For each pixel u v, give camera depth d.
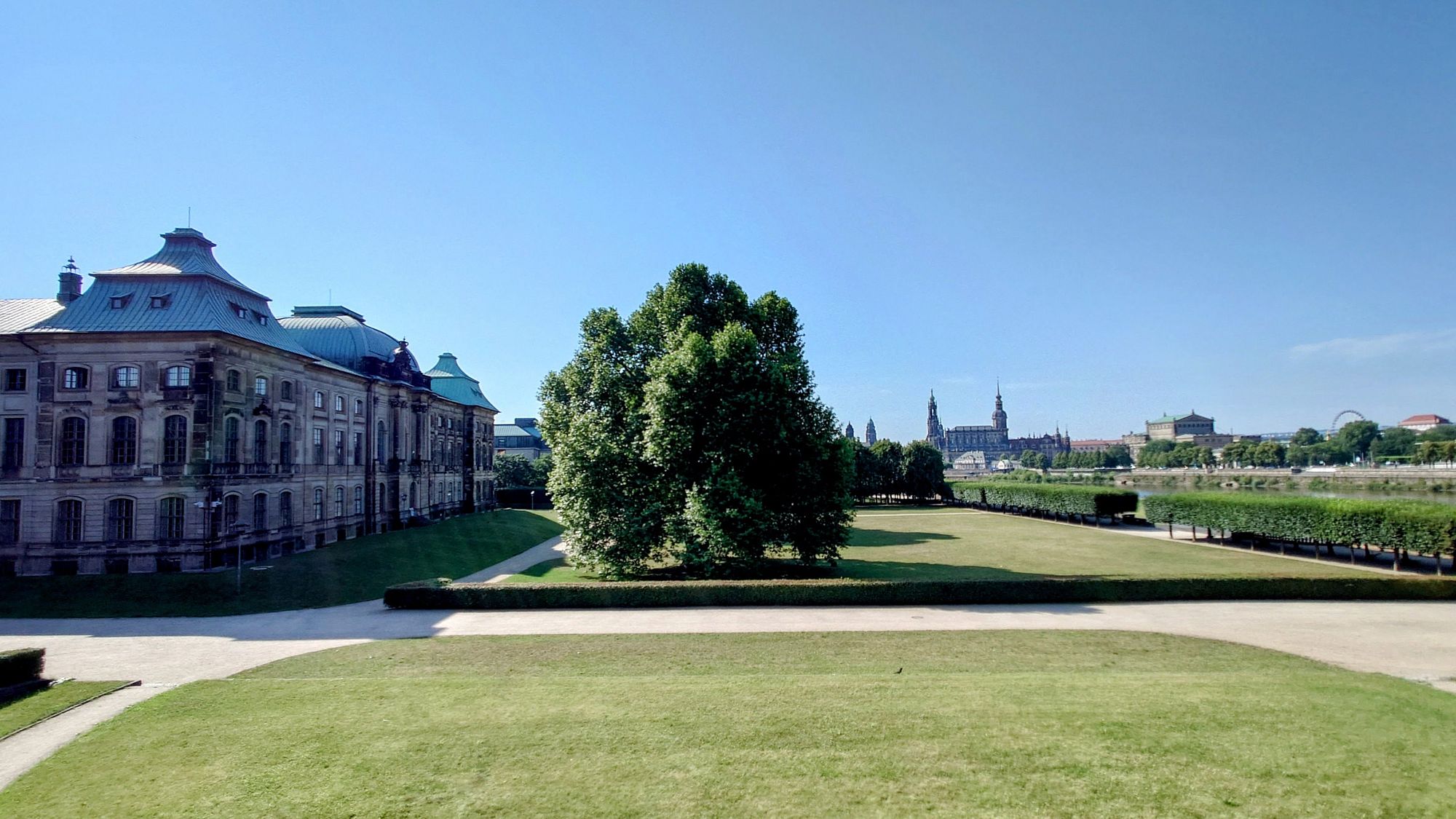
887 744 16.78
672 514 43.41
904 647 28.02
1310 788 14.48
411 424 88.56
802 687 21.45
